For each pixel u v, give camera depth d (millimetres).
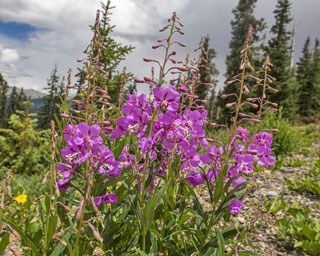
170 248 2930
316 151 10383
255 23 39125
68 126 2617
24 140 11789
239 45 38000
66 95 3227
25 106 12430
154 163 2996
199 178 2967
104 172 2715
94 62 2967
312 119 41719
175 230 3043
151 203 2504
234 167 2846
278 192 6461
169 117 2770
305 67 45844
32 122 12281
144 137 2816
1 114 66125
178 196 3039
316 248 4336
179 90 2826
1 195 2480
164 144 2871
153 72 2908
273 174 7691
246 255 2922
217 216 2787
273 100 29375
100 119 3248
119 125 2838
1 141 11648
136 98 2848
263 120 9914
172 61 2771
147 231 2828
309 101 45250
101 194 2889
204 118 3078
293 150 9961
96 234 2113
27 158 10688
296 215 4961
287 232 4770
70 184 2615
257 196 6137
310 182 6555
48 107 41344
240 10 39562
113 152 2850
